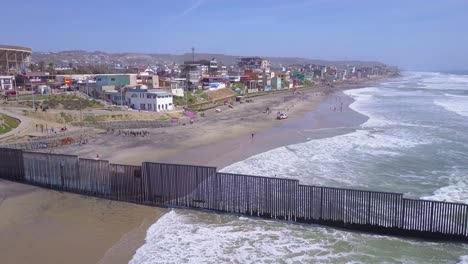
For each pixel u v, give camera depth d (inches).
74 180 1371.8
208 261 905.5
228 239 1019.3
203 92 4576.8
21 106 2790.4
